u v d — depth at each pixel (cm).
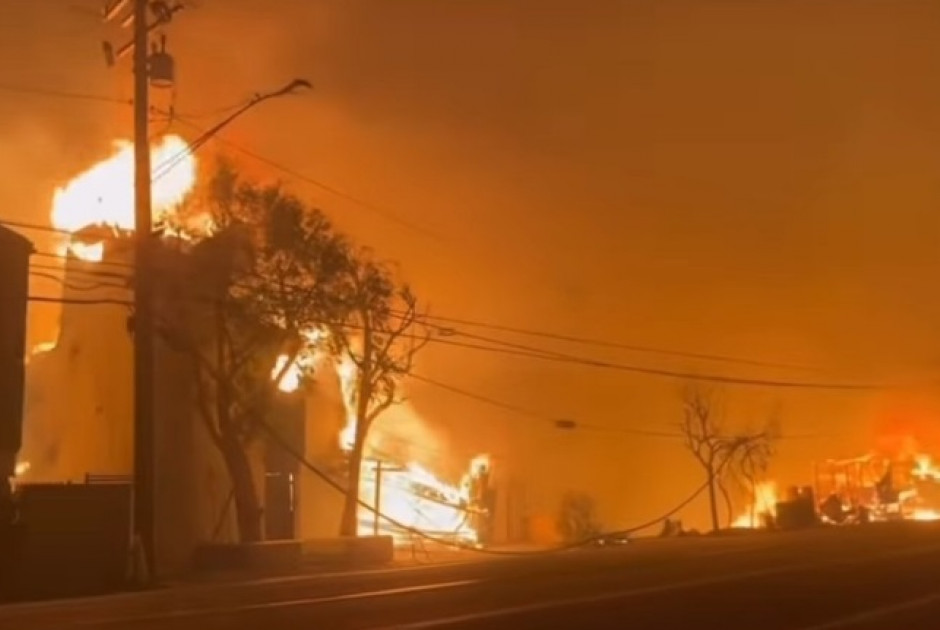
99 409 4028
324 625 1473
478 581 2138
